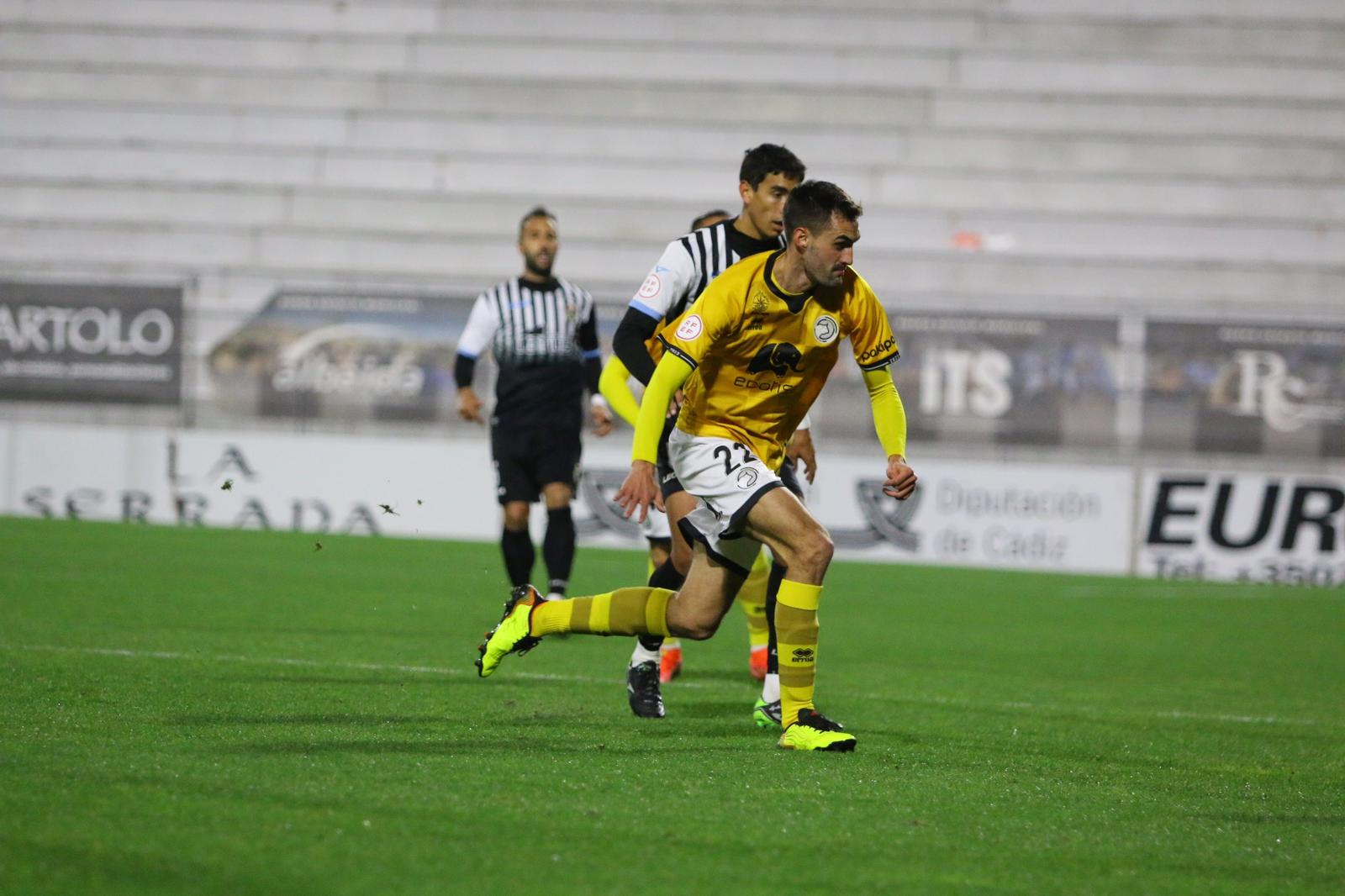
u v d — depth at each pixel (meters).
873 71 69.12
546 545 27.66
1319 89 68.38
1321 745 18.39
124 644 21.78
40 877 9.26
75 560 35.91
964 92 67.44
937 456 49.78
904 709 19.77
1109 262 60.94
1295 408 49.28
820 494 48.78
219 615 26.45
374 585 33.81
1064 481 48.16
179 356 52.66
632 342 16.14
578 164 65.69
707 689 20.75
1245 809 13.53
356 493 49.59
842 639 29.08
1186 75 68.56
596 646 25.12
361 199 64.19
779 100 67.81
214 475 50.16
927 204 65.00
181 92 69.06
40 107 67.50
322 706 16.69
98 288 52.84
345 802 11.57
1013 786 13.98
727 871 10.22
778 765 14.27
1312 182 64.06
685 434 15.52
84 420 53.00
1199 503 47.84
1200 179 64.38
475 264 62.22
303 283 52.00
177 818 10.81
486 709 17.30
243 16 71.69
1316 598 42.19
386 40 70.31
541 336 27.36
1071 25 70.00
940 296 55.12
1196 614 36.88
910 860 10.79
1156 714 20.75
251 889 9.20
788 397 15.40
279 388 51.97
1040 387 49.53
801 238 14.48
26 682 17.45
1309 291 60.50
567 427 27.80
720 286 14.72
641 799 12.29
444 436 51.56
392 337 51.62
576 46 70.00
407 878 9.60
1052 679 24.41
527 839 10.76
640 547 48.12
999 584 42.53
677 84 68.19
